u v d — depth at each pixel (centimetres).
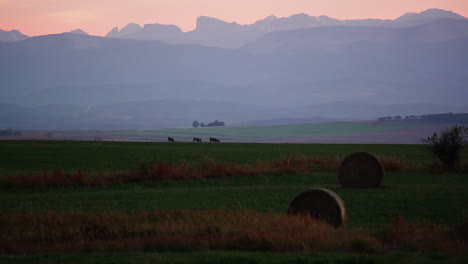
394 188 7756
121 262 3253
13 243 3962
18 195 7388
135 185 8606
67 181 8431
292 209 4684
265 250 3756
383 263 3228
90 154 13512
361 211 5694
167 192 7650
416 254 3503
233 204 6350
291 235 3909
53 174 8650
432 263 3253
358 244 3703
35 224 4544
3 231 4331
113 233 4238
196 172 9456
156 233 4175
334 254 3466
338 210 4469
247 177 9456
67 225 4478
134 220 4688
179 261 3272
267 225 4216
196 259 3325
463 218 5175
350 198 6662
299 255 3441
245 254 3466
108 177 8881
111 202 6544
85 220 4653
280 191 7719
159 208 5975
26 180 8262
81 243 3928
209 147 16800
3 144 16225
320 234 3925
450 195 6888
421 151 15275
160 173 9075
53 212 5159
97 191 7938
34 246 3909
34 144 16475
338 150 15638
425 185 8231
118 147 15962
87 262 3262
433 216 5388
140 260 3309
